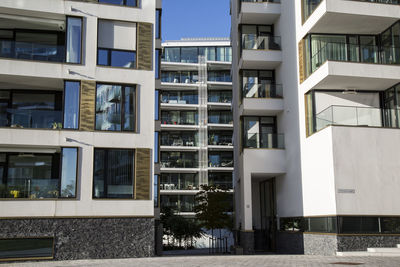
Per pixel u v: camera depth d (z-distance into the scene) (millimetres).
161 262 13297
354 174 15969
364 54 18250
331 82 18000
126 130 17031
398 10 17953
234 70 29469
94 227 15961
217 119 47312
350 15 17656
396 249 14938
